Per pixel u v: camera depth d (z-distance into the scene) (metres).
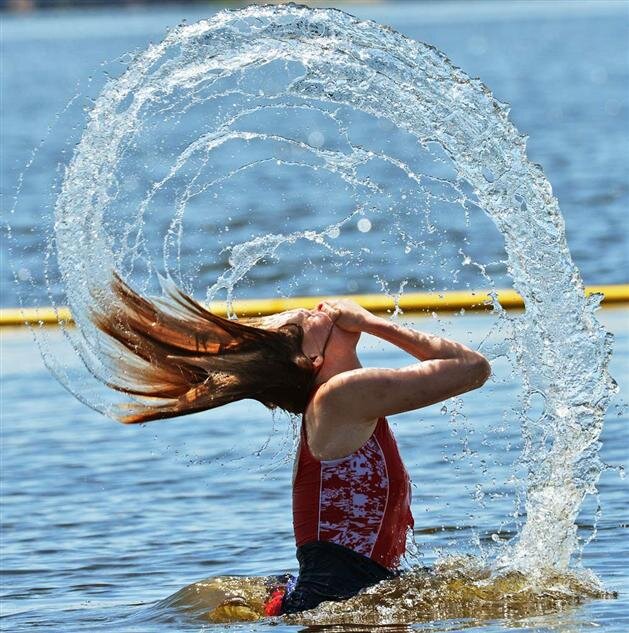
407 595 15.27
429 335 15.49
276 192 62.19
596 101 114.00
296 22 18.17
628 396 27.05
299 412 15.85
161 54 17.73
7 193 65.12
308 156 75.31
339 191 61.25
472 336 30.91
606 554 17.67
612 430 24.83
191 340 15.62
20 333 36.59
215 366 15.48
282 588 16.16
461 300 34.94
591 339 17.50
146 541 19.86
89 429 27.72
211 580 16.84
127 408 16.09
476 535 18.44
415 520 19.88
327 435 15.31
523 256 18.05
